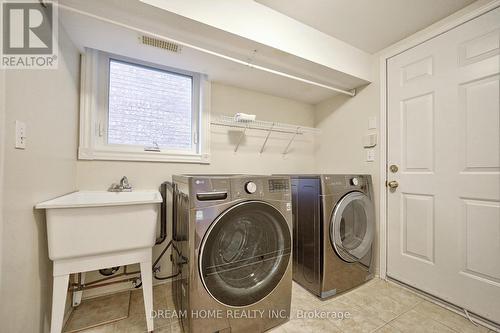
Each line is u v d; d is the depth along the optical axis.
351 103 2.23
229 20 1.32
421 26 1.62
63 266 1.03
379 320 1.34
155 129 1.85
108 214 1.09
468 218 1.39
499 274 1.25
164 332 1.22
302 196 1.73
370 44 1.87
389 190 1.86
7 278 0.76
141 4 1.09
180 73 1.94
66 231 1.01
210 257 1.07
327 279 1.56
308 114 2.69
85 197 1.30
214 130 2.09
